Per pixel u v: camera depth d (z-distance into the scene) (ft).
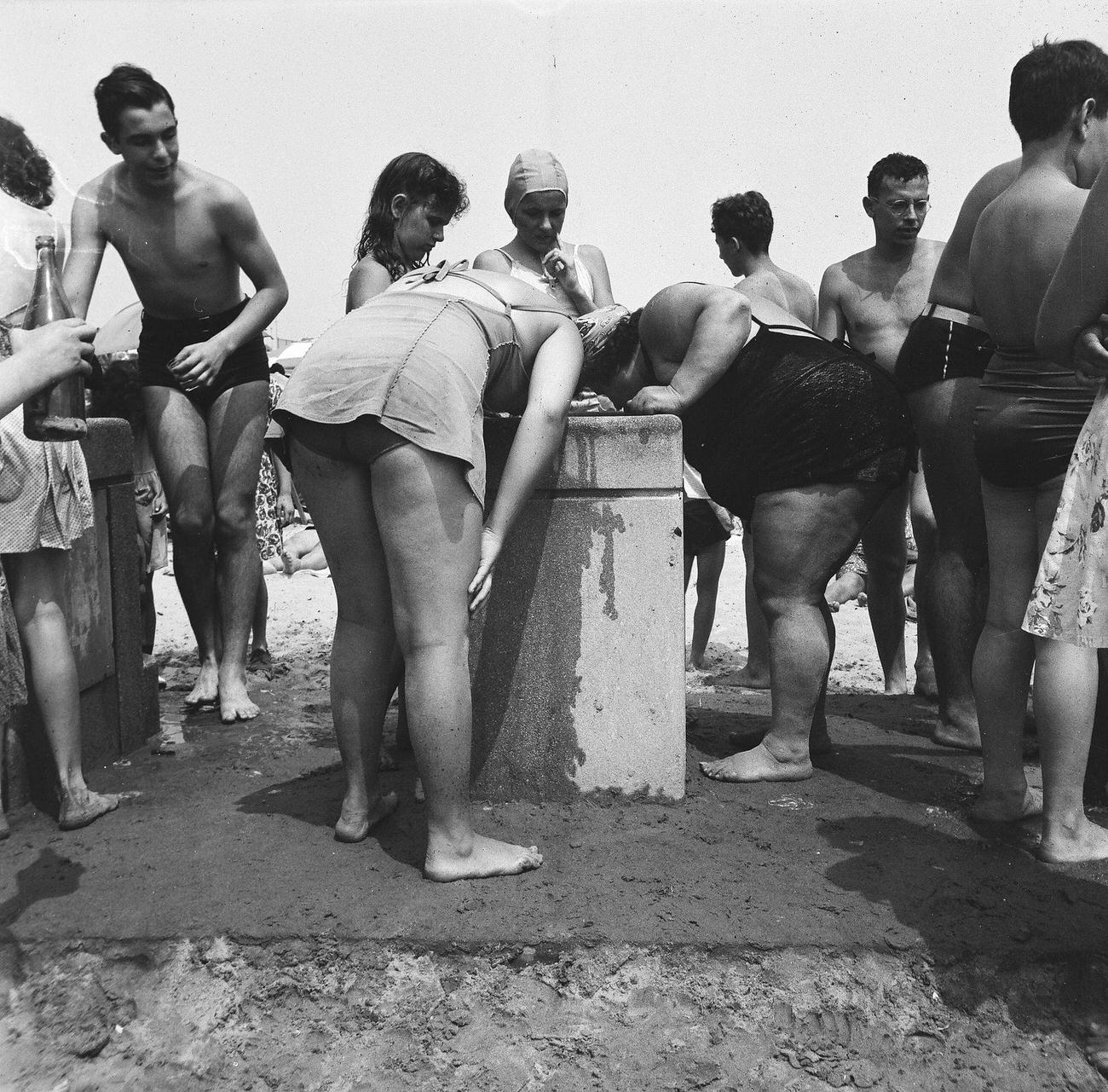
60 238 9.67
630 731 10.81
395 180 12.74
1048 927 8.56
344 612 9.82
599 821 10.44
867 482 11.05
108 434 12.69
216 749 13.20
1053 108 10.13
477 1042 8.01
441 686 9.01
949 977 8.25
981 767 12.23
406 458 8.81
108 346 18.51
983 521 12.98
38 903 9.01
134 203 13.39
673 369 11.42
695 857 9.64
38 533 10.19
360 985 8.26
